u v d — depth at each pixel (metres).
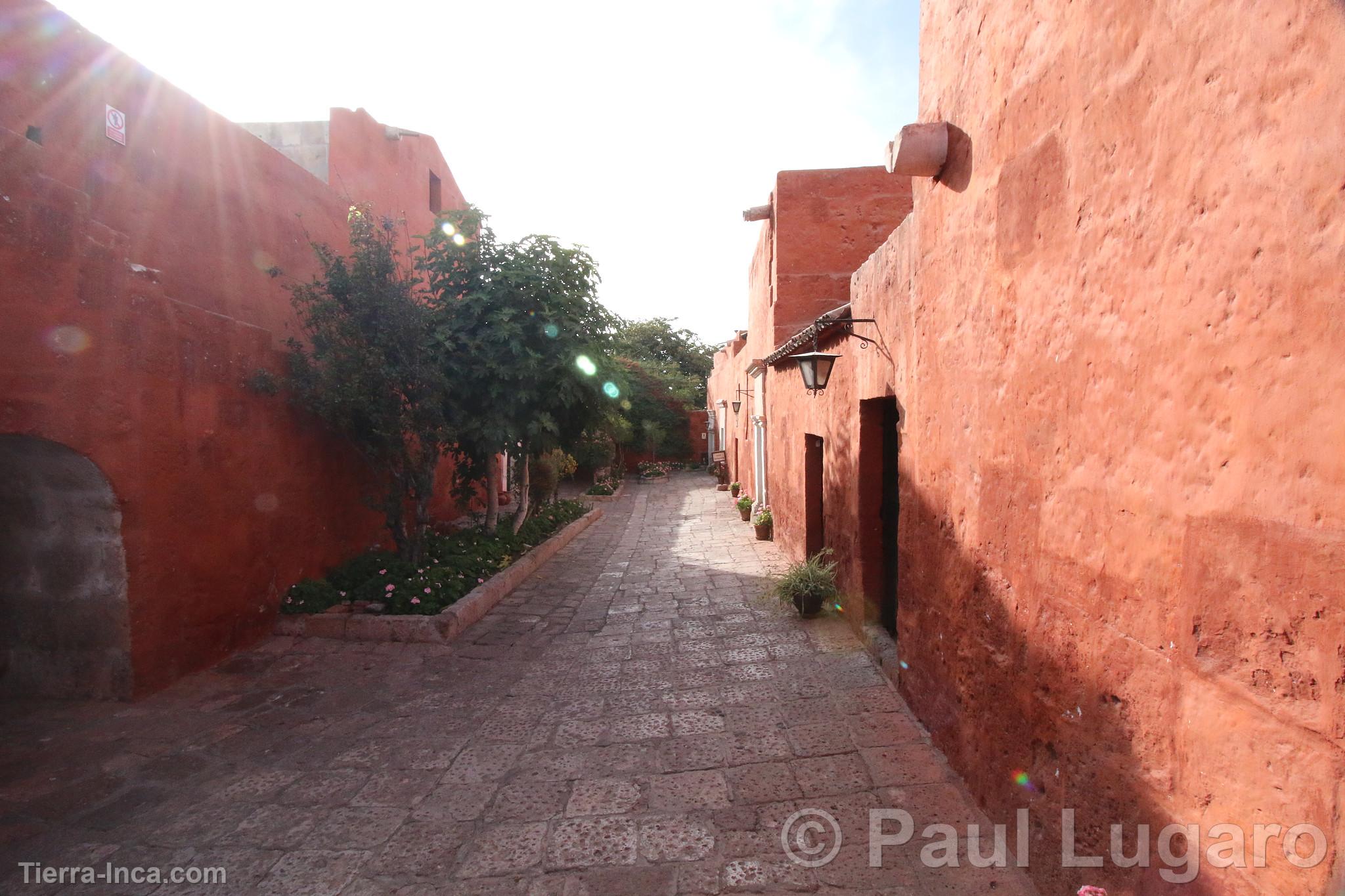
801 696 4.86
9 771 4.14
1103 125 2.27
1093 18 2.30
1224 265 1.76
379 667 5.91
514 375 8.55
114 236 4.92
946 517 3.75
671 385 29.58
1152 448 2.06
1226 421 1.77
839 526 6.76
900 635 4.66
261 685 5.49
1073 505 2.50
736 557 10.56
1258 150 1.64
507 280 8.72
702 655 5.94
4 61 5.00
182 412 5.53
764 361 11.76
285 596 6.89
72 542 5.04
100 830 3.54
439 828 3.49
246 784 3.98
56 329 4.53
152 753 4.36
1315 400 1.50
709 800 3.61
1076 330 2.46
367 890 3.03
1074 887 2.51
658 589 8.65
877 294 5.09
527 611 7.70
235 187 7.07
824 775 3.77
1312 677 1.53
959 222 3.47
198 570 5.71
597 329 9.74
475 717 4.86
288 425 6.96
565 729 4.60
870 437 5.77
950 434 3.66
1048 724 2.70
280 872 3.18
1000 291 3.04
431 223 13.92
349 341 7.11
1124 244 2.17
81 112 5.47
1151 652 2.08
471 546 9.25
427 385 7.75
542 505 13.98
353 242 7.52
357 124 11.38
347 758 4.27
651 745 4.29
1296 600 1.56
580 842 3.31
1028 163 2.76
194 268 6.52
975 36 3.24
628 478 26.55
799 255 10.68
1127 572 2.20
